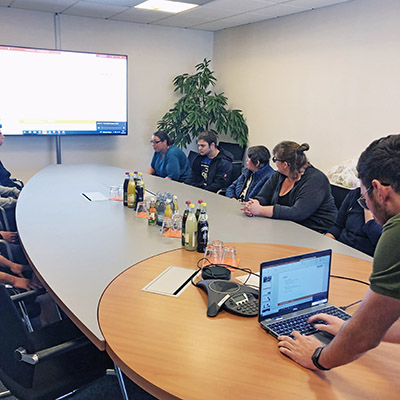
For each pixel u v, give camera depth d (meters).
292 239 2.26
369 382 1.09
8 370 1.52
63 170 4.40
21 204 2.89
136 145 6.20
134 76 5.95
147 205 2.65
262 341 1.26
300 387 1.06
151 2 4.54
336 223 2.80
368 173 1.07
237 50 5.98
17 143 5.39
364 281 1.71
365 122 4.35
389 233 0.97
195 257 1.93
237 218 2.66
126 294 1.54
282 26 5.20
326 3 4.46
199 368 1.13
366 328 0.98
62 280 1.66
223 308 1.44
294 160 2.74
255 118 5.83
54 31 5.27
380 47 4.11
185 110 5.80
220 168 4.35
